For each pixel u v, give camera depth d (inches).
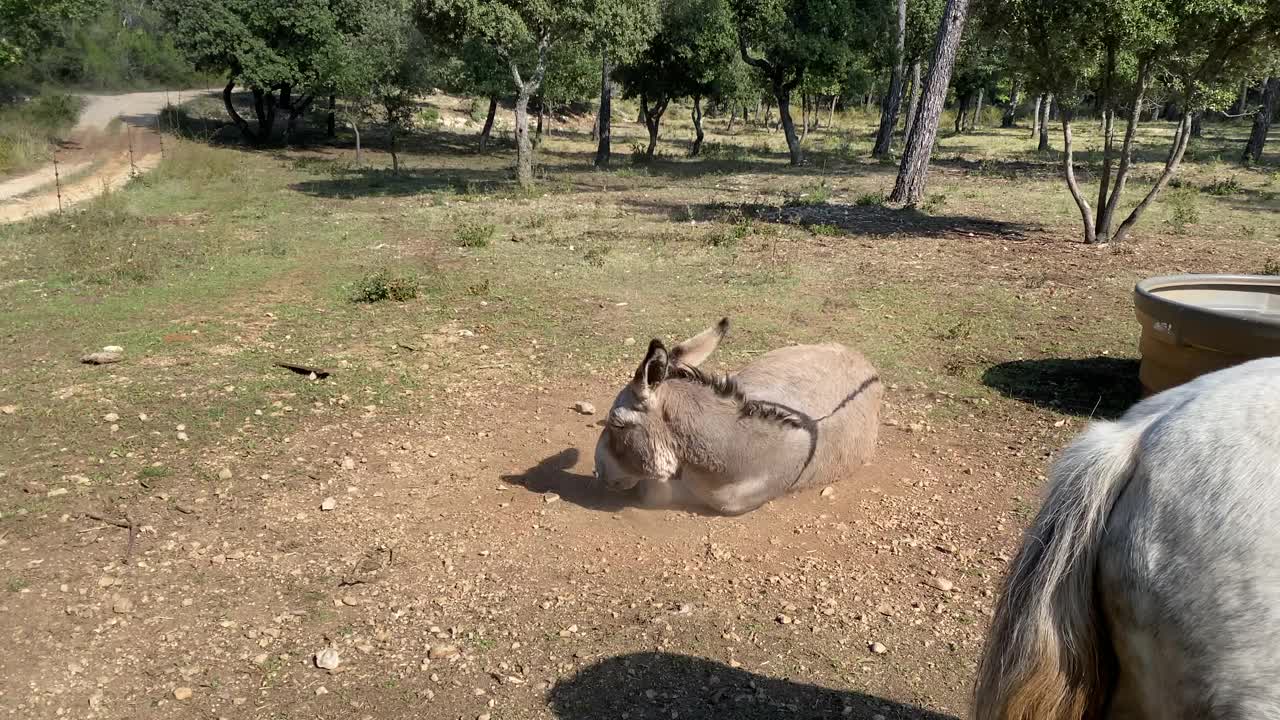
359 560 204.5
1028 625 94.0
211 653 171.8
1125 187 925.2
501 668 166.6
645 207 828.0
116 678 164.7
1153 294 274.1
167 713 155.6
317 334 392.8
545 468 253.0
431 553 207.2
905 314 419.8
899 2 1443.2
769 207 822.5
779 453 210.1
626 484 215.9
